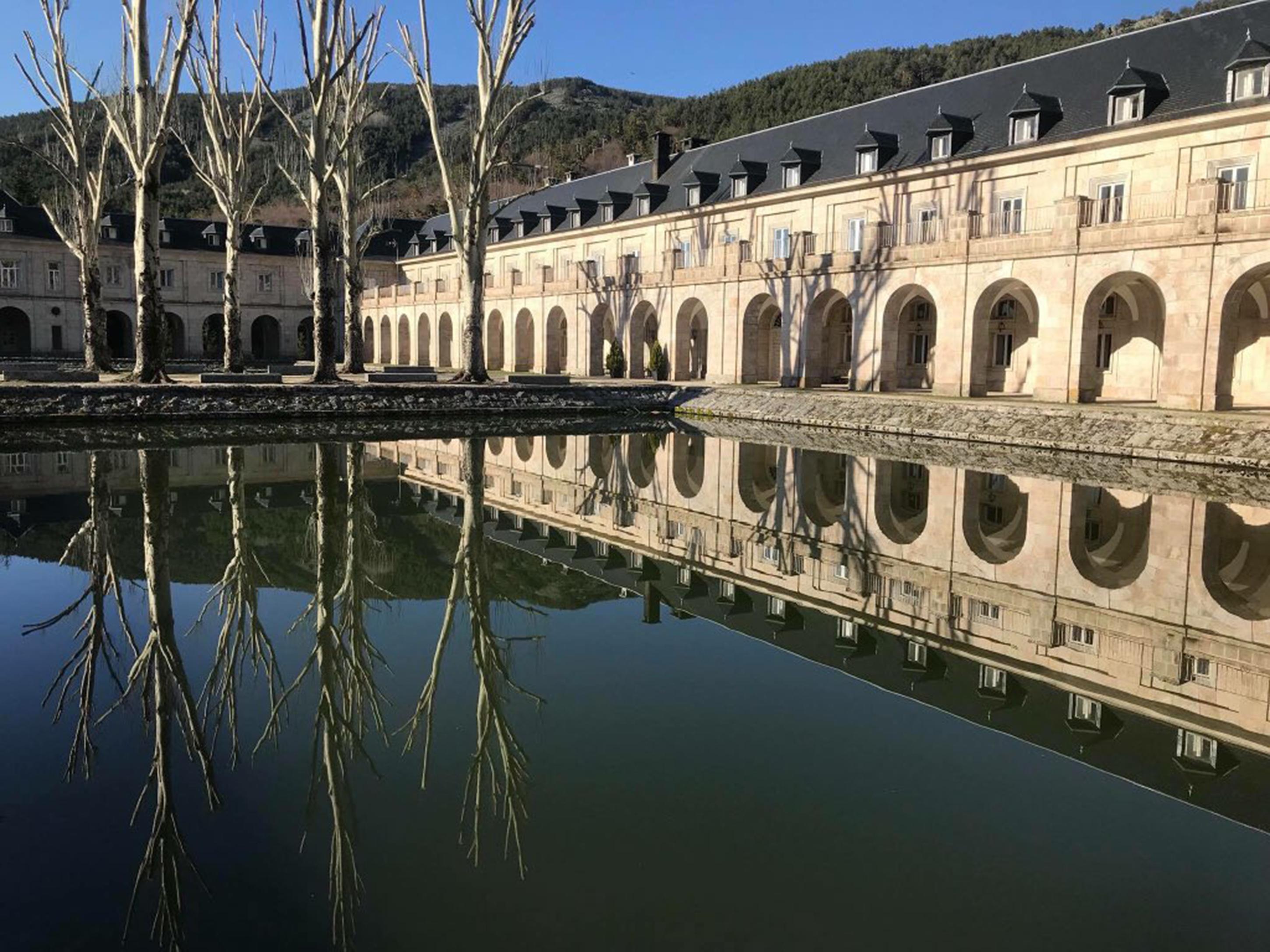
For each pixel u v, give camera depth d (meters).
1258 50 26.52
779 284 39.03
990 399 30.92
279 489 15.50
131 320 73.69
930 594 9.73
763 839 4.65
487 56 31.88
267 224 87.56
